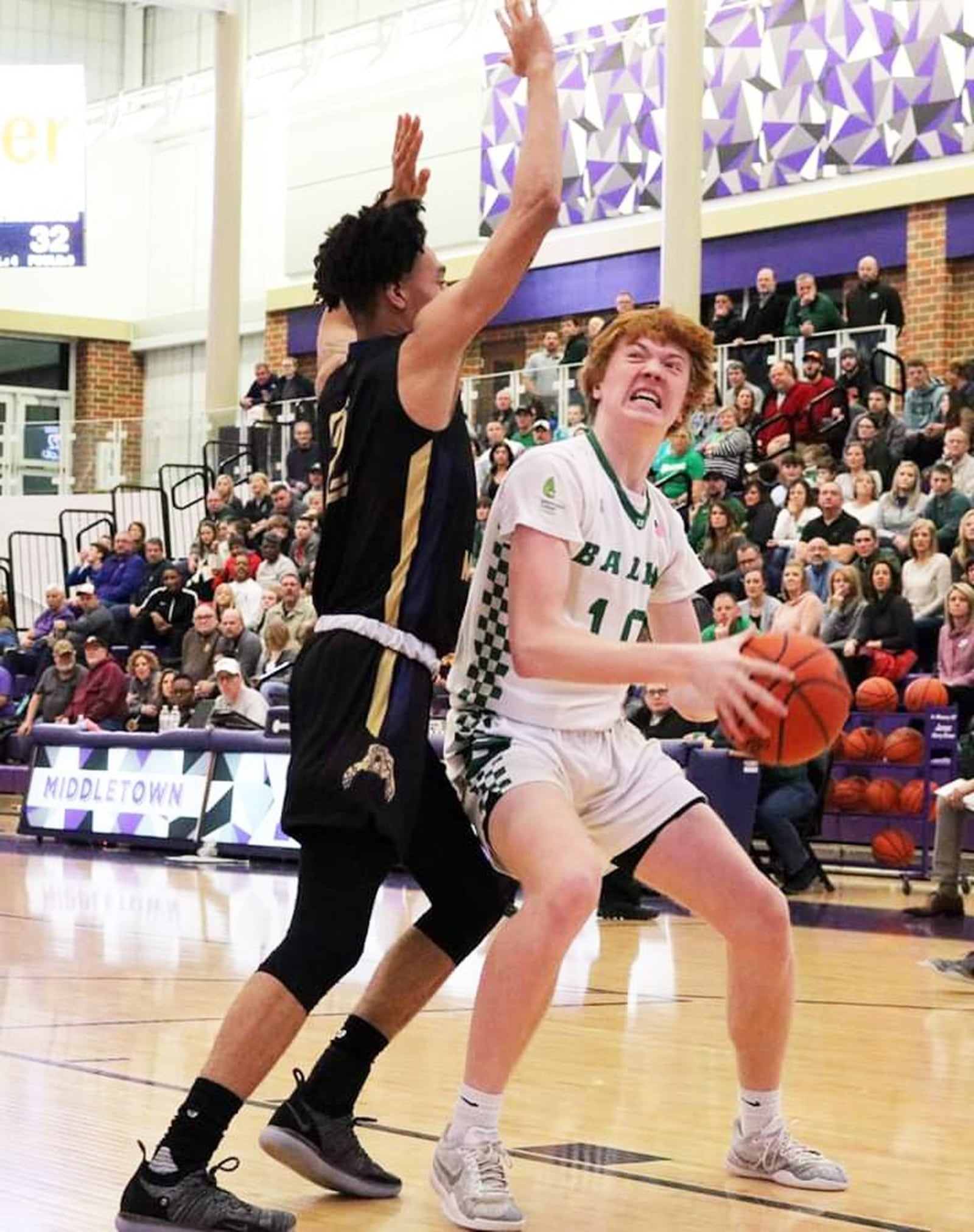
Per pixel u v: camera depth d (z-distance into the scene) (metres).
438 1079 5.62
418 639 4.03
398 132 4.67
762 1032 4.31
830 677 3.94
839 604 15.16
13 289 33.38
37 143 29.86
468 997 7.59
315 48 30.66
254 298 31.83
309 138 30.69
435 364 4.01
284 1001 3.86
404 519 4.02
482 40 27.92
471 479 4.12
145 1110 4.93
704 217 25.17
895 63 23.09
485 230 27.77
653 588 4.59
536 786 4.12
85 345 34.19
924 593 15.62
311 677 4.04
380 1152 4.59
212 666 17.94
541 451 4.29
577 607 4.30
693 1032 6.68
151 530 26.50
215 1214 3.74
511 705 4.24
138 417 34.34
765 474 18.55
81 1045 6.03
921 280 23.06
